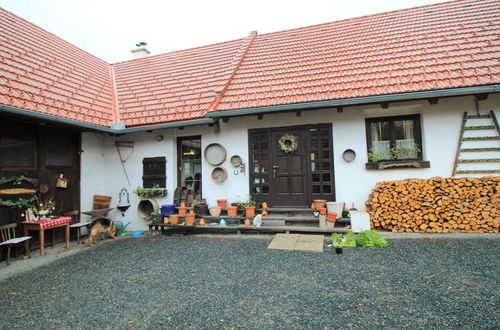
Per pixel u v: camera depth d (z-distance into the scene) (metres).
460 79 5.00
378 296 2.94
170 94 7.54
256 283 3.43
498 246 4.26
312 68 6.73
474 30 6.32
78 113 6.05
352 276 3.47
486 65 5.16
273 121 6.28
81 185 6.61
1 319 2.84
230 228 5.85
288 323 2.53
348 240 4.70
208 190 6.69
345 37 7.81
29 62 6.47
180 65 9.10
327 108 5.84
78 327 2.65
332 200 5.90
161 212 6.48
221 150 6.55
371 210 5.50
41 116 5.05
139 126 6.57
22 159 5.36
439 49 6.03
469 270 3.45
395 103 5.56
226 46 9.59
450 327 2.35
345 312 2.67
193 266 4.13
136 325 2.63
